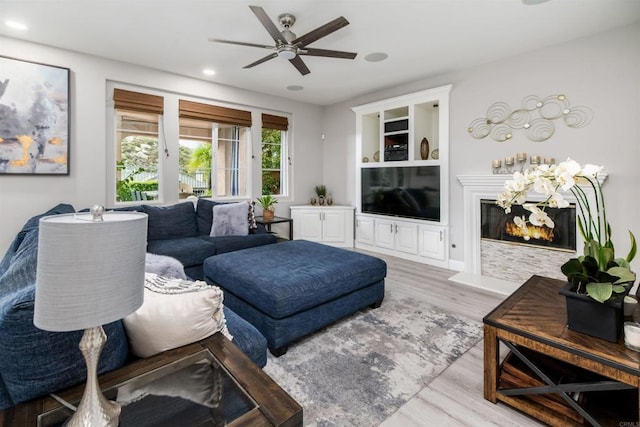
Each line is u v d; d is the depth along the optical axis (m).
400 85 4.79
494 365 1.65
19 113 3.24
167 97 4.29
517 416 1.59
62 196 3.52
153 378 0.99
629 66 2.95
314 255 2.95
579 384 1.40
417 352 2.18
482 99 3.93
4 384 0.86
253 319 2.29
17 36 3.17
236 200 5.09
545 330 1.51
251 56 3.71
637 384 1.22
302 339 2.35
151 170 4.31
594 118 3.14
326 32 2.48
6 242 3.23
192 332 1.14
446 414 1.61
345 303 2.54
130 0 2.58
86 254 0.71
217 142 4.92
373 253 5.17
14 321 0.81
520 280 3.67
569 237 3.31
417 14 2.78
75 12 2.75
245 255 2.94
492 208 3.86
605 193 3.10
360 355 2.14
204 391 0.95
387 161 5.00
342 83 4.71
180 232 4.07
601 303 1.40
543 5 2.64
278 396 0.89
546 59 3.43
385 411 1.63
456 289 3.45
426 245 4.54
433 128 4.88
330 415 1.60
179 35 3.18
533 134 3.53
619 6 2.65
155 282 1.20
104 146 3.76
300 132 5.82
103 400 0.82
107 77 3.77
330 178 6.09
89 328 0.76
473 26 2.99
